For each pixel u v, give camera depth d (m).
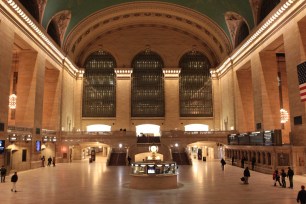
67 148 32.12
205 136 32.22
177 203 11.12
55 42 29.39
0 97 19.45
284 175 15.09
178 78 40.59
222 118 38.75
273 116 26.28
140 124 40.06
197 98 40.91
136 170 15.10
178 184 15.93
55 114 31.62
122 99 39.66
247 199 11.88
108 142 31.62
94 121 39.78
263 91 26.48
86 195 12.88
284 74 32.34
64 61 33.25
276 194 13.00
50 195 12.93
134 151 29.11
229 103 35.41
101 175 20.14
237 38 32.75
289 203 11.12
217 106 40.06
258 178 18.42
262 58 26.84
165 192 13.55
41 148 27.17
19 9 21.03
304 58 19.97
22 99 25.59
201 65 41.56
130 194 13.07
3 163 19.77
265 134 21.84
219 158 35.38
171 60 40.94
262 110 26.33
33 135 25.12
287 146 19.64
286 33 21.89
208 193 13.25
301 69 17.50
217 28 34.59
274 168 20.06
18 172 22.16
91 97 40.34
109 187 15.05
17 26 21.91
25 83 25.77
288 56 21.61
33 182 16.95
